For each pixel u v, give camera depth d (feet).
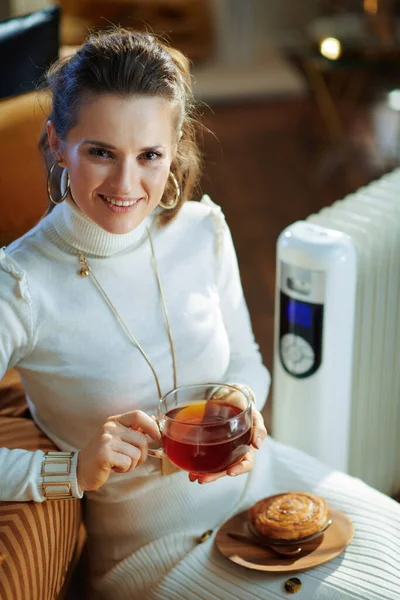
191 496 5.20
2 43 6.34
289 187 15.05
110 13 17.74
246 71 19.89
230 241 5.44
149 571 5.07
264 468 5.56
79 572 6.15
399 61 13.91
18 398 5.65
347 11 18.83
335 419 6.27
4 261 4.57
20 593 4.13
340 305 5.90
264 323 10.71
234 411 4.29
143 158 4.35
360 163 15.49
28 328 4.61
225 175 15.56
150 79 4.21
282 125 17.97
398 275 6.80
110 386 4.84
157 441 4.63
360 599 4.61
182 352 5.03
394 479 7.72
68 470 4.42
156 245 5.06
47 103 4.86
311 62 14.78
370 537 5.03
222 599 4.72
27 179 6.15
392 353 7.02
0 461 4.48
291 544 4.88
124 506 5.22
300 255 5.80
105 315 4.81
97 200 4.39
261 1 19.94
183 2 18.49
